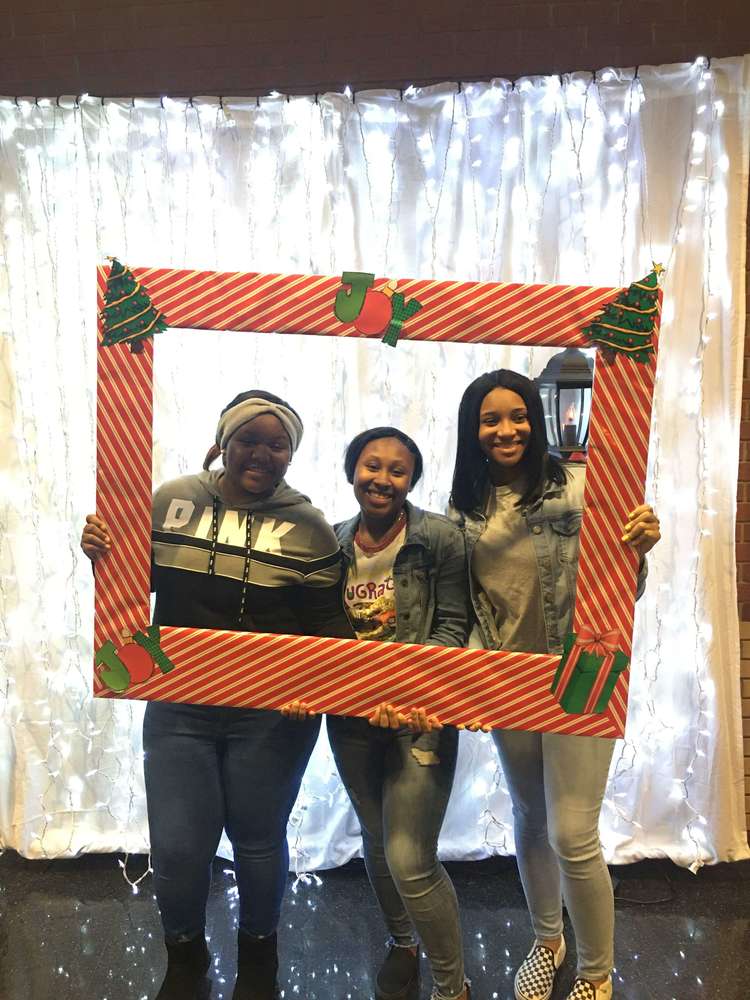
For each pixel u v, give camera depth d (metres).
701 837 1.89
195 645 1.28
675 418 1.77
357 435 1.28
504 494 1.27
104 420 1.25
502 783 1.89
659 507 1.79
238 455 1.28
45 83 1.77
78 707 1.92
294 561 1.29
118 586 1.27
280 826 1.43
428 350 1.46
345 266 1.73
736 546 1.87
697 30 1.67
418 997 1.52
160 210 1.75
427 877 1.32
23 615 1.89
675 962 1.60
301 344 1.39
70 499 1.83
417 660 1.26
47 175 1.76
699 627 1.82
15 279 1.80
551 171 1.70
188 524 1.28
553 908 1.51
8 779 1.96
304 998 1.53
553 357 1.23
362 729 1.38
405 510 1.28
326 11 1.71
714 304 1.74
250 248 1.74
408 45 1.71
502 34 1.70
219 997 1.51
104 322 1.23
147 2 1.74
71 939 1.69
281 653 1.27
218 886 1.85
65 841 1.95
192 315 1.23
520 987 1.49
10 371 1.83
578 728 1.26
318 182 1.71
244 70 1.74
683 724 1.86
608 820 1.90
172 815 1.36
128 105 1.72
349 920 1.75
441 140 1.70
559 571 1.25
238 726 1.37
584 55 1.70
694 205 1.70
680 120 1.68
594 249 1.72
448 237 1.72
